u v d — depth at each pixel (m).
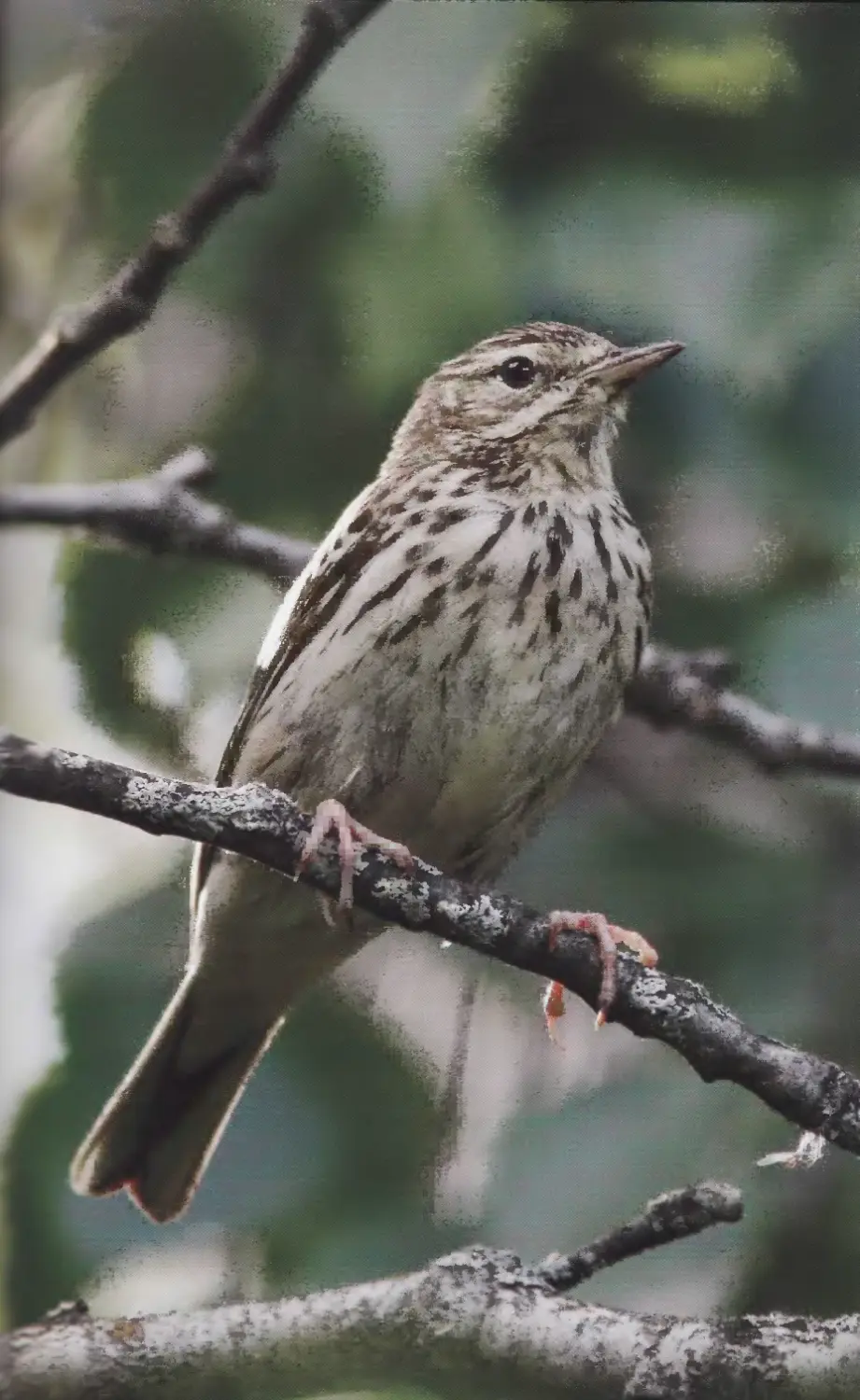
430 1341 3.07
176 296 3.15
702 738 3.16
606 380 3.15
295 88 3.04
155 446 3.17
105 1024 3.15
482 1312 3.07
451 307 3.15
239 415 3.17
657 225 3.14
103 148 3.15
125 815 3.07
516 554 3.14
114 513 3.15
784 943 3.14
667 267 3.14
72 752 3.07
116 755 3.18
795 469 3.15
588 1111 3.14
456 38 3.14
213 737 3.18
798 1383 3.07
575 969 3.09
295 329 3.16
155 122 3.15
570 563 3.14
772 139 3.14
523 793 3.14
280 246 3.15
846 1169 3.13
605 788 3.16
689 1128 3.13
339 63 3.14
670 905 3.15
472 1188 3.14
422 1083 3.15
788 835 3.16
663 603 3.16
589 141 3.14
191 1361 3.07
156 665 3.17
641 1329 3.07
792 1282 3.13
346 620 3.13
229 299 3.15
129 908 3.16
